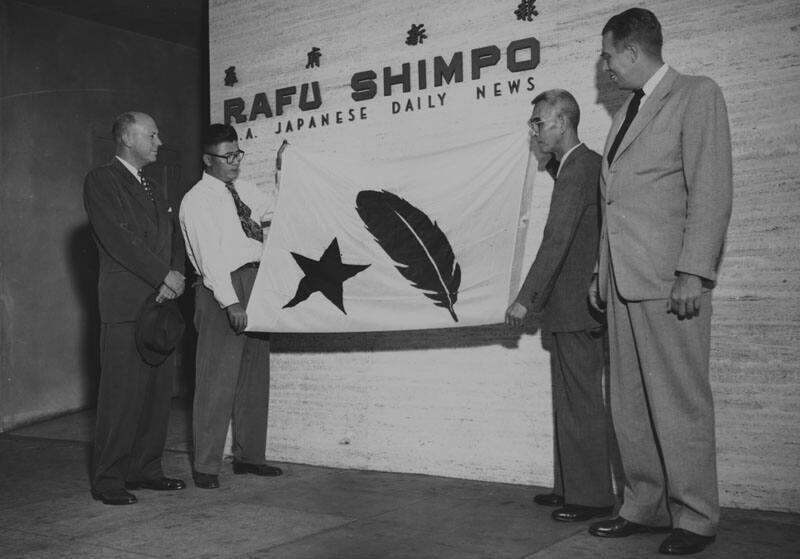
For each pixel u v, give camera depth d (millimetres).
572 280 3271
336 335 4414
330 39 4461
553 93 3324
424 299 3838
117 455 3746
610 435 3621
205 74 7723
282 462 4598
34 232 6309
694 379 2848
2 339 6082
